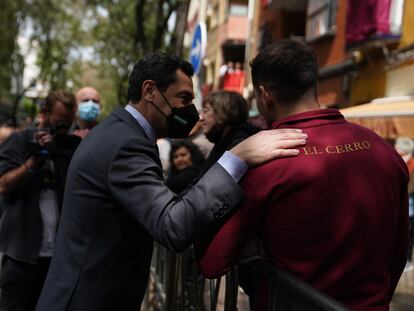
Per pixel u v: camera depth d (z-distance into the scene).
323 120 1.62
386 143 1.69
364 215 1.52
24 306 3.02
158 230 1.57
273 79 1.65
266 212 1.55
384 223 1.58
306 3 14.27
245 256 1.65
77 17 21.27
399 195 1.67
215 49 22.59
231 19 20.23
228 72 18.77
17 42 22.30
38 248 2.95
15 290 2.98
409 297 4.69
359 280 1.54
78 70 25.47
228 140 3.09
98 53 20.70
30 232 2.95
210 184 1.55
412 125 6.30
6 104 31.23
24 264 2.96
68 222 1.79
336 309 1.30
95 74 30.53
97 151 1.72
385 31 8.91
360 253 1.53
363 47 9.62
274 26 16.02
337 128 1.62
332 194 1.50
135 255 1.80
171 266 3.27
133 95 1.87
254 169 1.56
